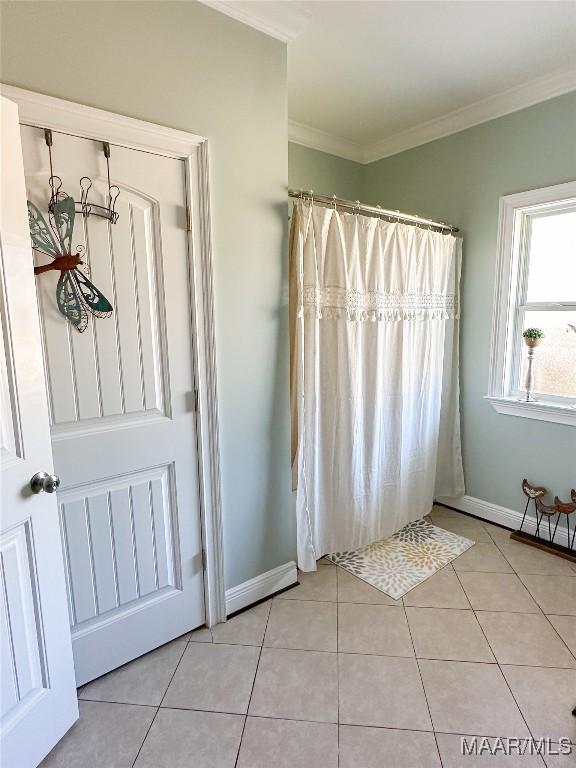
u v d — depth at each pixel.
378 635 1.81
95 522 1.54
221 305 1.76
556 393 2.51
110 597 1.61
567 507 2.35
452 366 2.84
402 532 2.69
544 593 2.07
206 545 1.84
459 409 2.88
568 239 2.38
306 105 2.52
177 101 1.56
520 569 2.28
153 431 1.64
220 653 1.73
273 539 2.08
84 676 1.57
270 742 1.36
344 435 2.24
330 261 2.08
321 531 2.26
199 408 1.75
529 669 1.62
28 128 1.29
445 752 1.31
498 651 1.71
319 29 1.85
